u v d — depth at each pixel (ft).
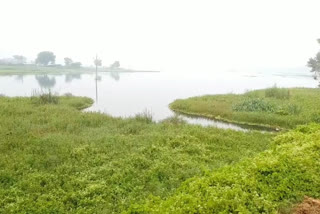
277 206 21.07
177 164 34.58
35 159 34.42
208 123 67.77
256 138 48.06
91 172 31.91
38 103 77.61
